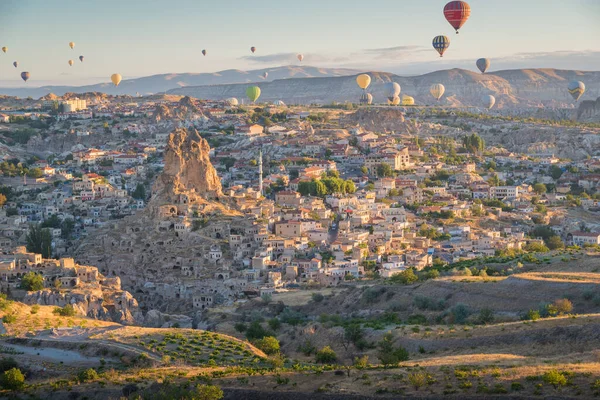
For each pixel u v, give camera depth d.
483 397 185.12
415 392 193.25
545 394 182.12
